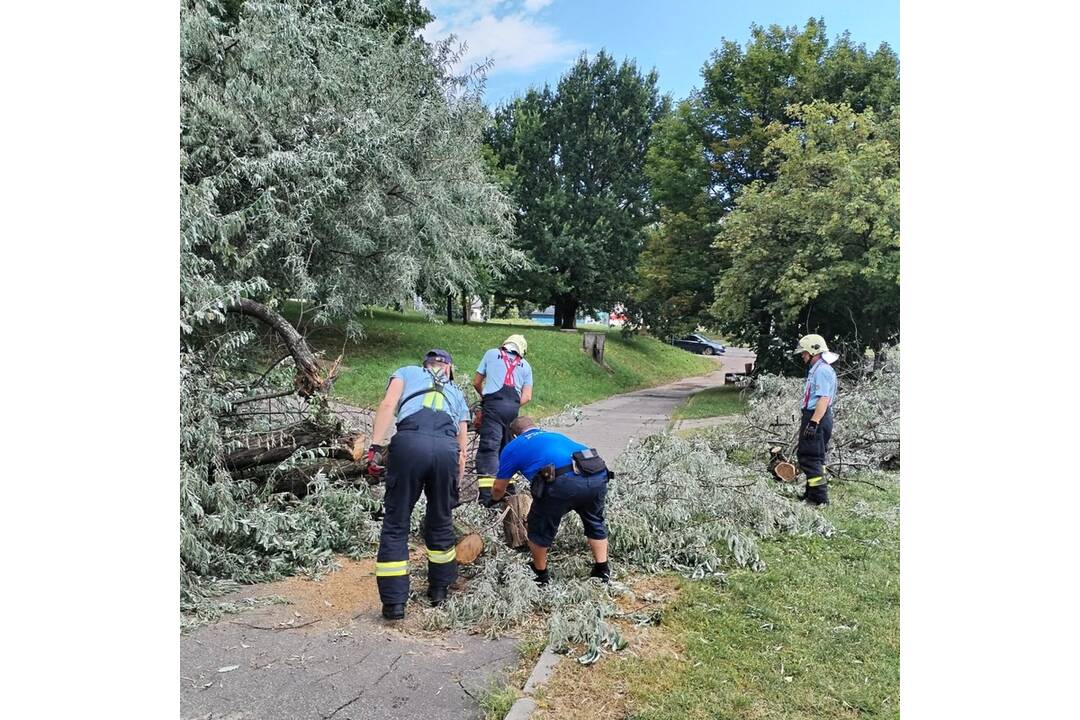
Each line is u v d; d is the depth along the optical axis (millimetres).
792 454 8250
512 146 34406
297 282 11977
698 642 3617
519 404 5957
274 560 4531
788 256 16609
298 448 5461
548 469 4227
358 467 5711
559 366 21328
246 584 4398
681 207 22781
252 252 9500
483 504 5480
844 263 15258
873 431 8219
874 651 3541
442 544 4086
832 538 5609
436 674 3271
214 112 10109
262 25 11492
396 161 13828
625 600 4195
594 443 10383
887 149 15242
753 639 3678
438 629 3795
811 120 16344
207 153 10305
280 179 11164
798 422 8297
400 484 3916
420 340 19875
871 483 7598
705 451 6352
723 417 14289
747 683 3203
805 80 19875
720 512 5688
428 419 4027
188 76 10500
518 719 2836
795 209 15797
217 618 3838
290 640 3609
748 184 21750
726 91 21641
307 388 5816
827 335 18516
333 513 5152
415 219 14406
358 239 13375
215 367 5551
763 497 5793
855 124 16578
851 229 14742
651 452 6348
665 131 23516
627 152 34281
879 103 18891
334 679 3201
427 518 4098
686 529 5105
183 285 5211
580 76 34656
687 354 36281
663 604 4117
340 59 12859
